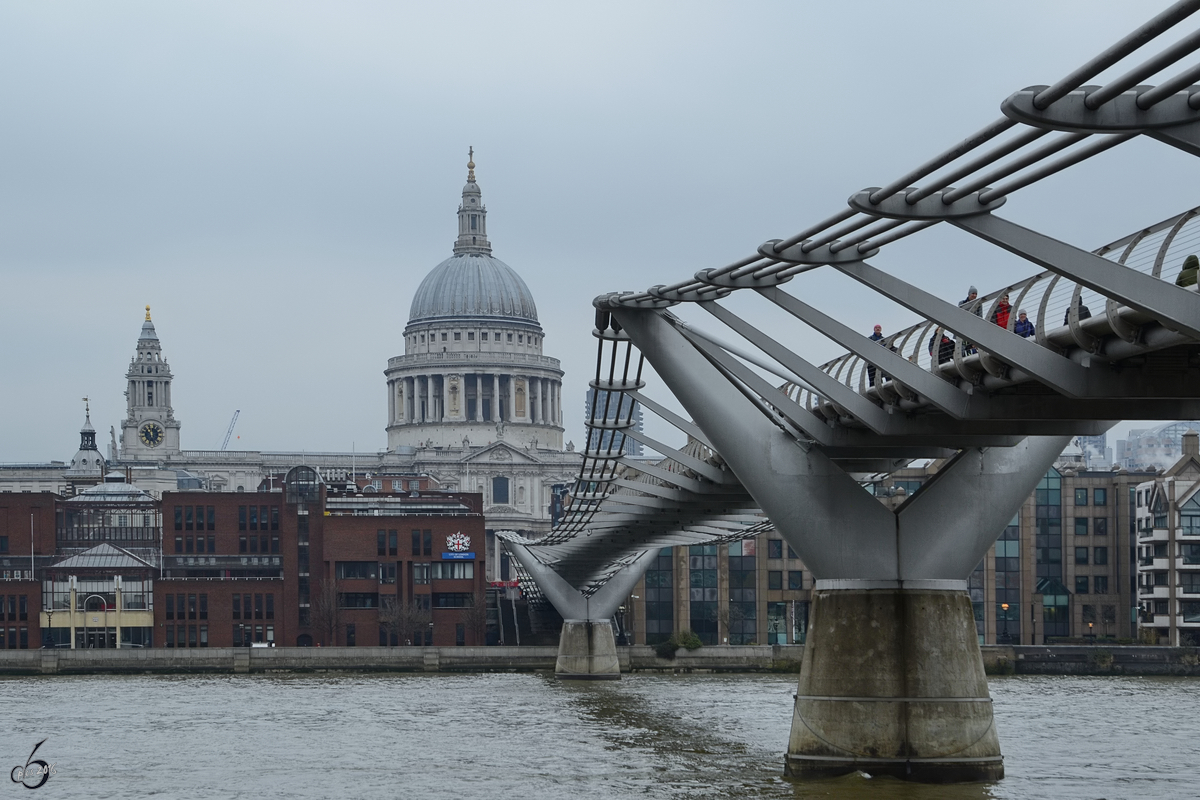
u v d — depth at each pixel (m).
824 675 62.50
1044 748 83.38
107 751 88.19
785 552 198.75
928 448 65.94
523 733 95.88
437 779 73.00
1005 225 36.94
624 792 66.94
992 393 51.66
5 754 87.25
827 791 60.53
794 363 57.91
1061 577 196.50
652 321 64.31
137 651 185.12
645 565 169.12
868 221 40.19
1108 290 36.44
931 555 62.41
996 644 189.62
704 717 107.31
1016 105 28.09
